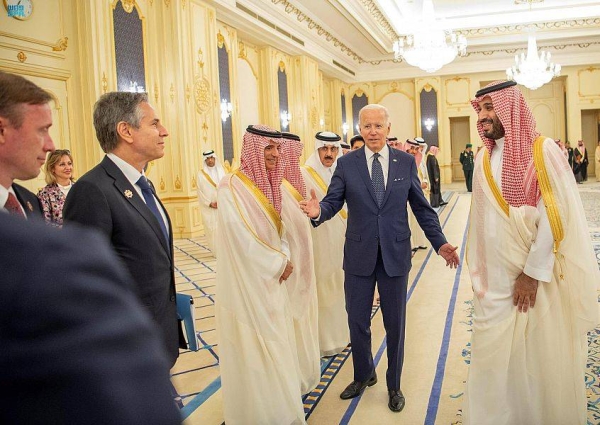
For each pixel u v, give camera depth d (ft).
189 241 28.94
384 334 13.12
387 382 9.30
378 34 51.85
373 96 65.41
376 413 8.99
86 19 23.43
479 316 7.59
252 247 8.25
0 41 20.10
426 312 14.85
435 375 10.50
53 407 1.08
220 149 32.81
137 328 1.23
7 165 4.56
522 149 7.42
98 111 6.26
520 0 48.88
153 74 28.43
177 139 29.45
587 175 66.80
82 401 1.09
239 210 8.41
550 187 7.09
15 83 4.47
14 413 1.07
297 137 10.19
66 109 23.24
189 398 9.93
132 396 1.15
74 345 1.10
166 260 6.35
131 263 5.92
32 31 21.47
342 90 63.21
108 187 5.91
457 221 33.86
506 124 7.43
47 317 1.09
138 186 6.40
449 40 56.65
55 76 22.56
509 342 7.34
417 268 20.70
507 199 7.43
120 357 1.16
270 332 8.18
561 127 67.46
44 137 4.66
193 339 6.77
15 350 1.07
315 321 9.93
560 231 6.98
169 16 28.78
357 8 43.19
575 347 7.27
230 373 8.31
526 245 7.32
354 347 9.66
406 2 47.50
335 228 11.94
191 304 6.73
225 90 35.01
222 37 34.78
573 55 59.26
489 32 55.21
